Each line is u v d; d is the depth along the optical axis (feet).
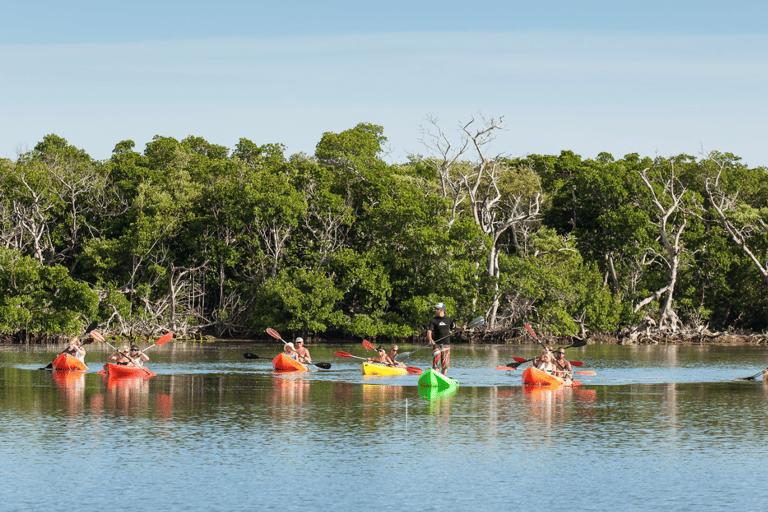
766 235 214.28
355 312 203.21
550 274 190.29
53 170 204.23
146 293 188.03
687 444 42.86
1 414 52.90
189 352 138.72
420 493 32.19
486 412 55.11
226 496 31.58
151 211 199.82
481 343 189.26
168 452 39.99
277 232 202.59
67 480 34.06
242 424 48.96
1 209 193.88
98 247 195.52
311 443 42.63
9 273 168.76
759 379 85.10
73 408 56.08
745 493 32.35
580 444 42.68
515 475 35.29
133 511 29.50
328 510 29.71
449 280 190.08
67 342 171.32
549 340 194.90
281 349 151.64
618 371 97.09
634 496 31.86
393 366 92.22
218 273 212.23
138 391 67.92
